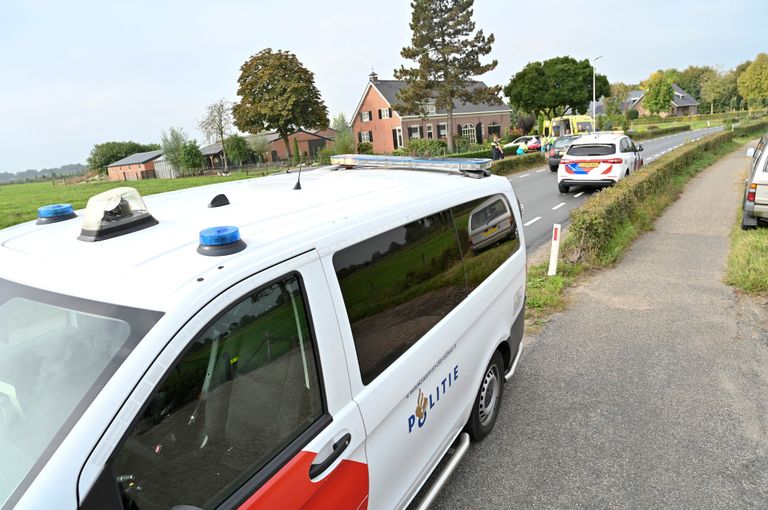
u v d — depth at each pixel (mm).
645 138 48500
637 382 4410
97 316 1498
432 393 2656
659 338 5230
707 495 3080
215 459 1580
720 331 5297
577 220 7785
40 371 1488
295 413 1818
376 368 2193
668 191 13125
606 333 5430
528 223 12000
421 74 40125
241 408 1655
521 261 4051
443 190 3000
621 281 7082
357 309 2109
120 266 1658
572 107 53562
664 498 3074
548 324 5770
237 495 1593
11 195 40062
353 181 3109
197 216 2211
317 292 1902
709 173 18438
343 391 1985
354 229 2146
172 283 1523
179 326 1435
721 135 27344
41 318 1574
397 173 3545
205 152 67125
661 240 9188
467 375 3109
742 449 3469
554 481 3248
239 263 1635
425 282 2639
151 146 92875
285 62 48500
